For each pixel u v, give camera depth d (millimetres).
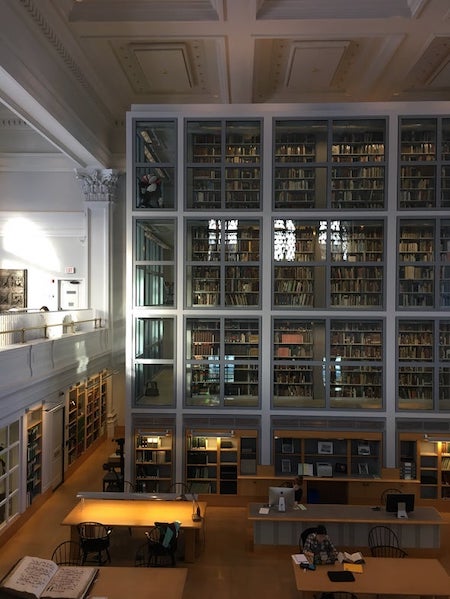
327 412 11406
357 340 11609
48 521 10281
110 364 16328
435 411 11320
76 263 16438
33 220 16375
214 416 11500
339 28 10453
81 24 10234
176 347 11539
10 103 9859
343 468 11438
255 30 10523
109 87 13828
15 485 9945
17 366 9555
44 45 10078
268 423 11438
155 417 11555
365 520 8641
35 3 8953
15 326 10328
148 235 11695
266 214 11445
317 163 11430
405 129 11578
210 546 9305
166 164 11445
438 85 13703
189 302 11711
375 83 13492
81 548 8266
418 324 11531
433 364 11383
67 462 12820
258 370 11555
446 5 9586
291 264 11477
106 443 15891
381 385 11516
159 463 11570
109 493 9336
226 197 11672
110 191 16094
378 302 11586
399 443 11336
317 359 11602
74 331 13750
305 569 6855
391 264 11336
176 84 13688
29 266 16422
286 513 8914
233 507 11227
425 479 11328
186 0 9867
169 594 6023
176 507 9062
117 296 16641
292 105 11367
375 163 11359
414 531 8867
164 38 10992
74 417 13391
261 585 7969
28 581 5816
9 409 9289
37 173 16422
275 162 11461
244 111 11398
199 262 11570
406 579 6637
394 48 11266
